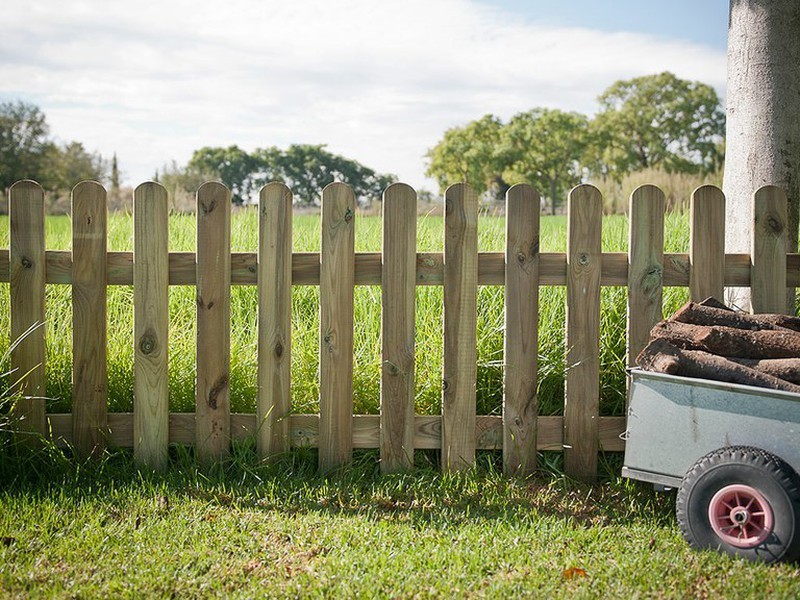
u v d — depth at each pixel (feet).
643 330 14.08
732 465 10.41
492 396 14.99
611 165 259.19
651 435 11.47
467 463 14.21
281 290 14.11
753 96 15.57
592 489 13.84
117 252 14.17
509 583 9.83
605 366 15.28
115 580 9.77
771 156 15.40
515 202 13.96
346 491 13.29
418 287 16.80
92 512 12.01
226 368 14.21
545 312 15.78
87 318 14.11
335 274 14.06
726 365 11.23
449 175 283.18
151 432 14.23
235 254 14.16
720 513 10.64
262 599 9.35
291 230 14.07
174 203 26.25
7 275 14.11
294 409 14.93
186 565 10.26
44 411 14.17
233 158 308.19
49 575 9.91
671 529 11.91
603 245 19.51
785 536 10.05
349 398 14.25
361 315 17.04
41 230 13.98
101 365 14.20
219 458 14.26
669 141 255.09
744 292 15.15
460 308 14.10
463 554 10.73
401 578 9.98
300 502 12.80
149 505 12.40
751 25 15.57
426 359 15.30
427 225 20.10
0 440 13.73
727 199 16.15
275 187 13.99
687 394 11.09
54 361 15.10
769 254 14.20
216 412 14.23
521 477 14.02
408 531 11.61
